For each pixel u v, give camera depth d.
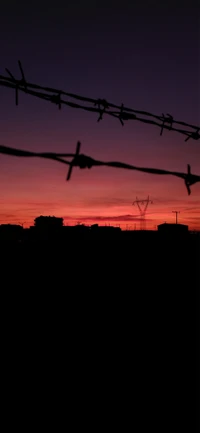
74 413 3.45
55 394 3.89
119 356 5.09
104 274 16.05
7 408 3.57
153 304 8.98
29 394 3.88
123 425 3.20
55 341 5.96
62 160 1.34
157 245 24.88
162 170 1.66
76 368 4.64
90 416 3.40
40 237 35.94
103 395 3.84
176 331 6.30
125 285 12.57
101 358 5.07
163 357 4.97
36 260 22.83
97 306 9.13
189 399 3.63
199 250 21.88
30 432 3.06
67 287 12.82
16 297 10.75
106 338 6.10
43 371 4.58
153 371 4.47
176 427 3.10
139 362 4.79
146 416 3.34
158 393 3.84
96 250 26.70
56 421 3.28
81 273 16.80
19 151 1.26
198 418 3.24
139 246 25.36
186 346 5.41
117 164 1.51
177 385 4.01
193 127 2.70
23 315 8.17
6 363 4.86
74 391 3.95
